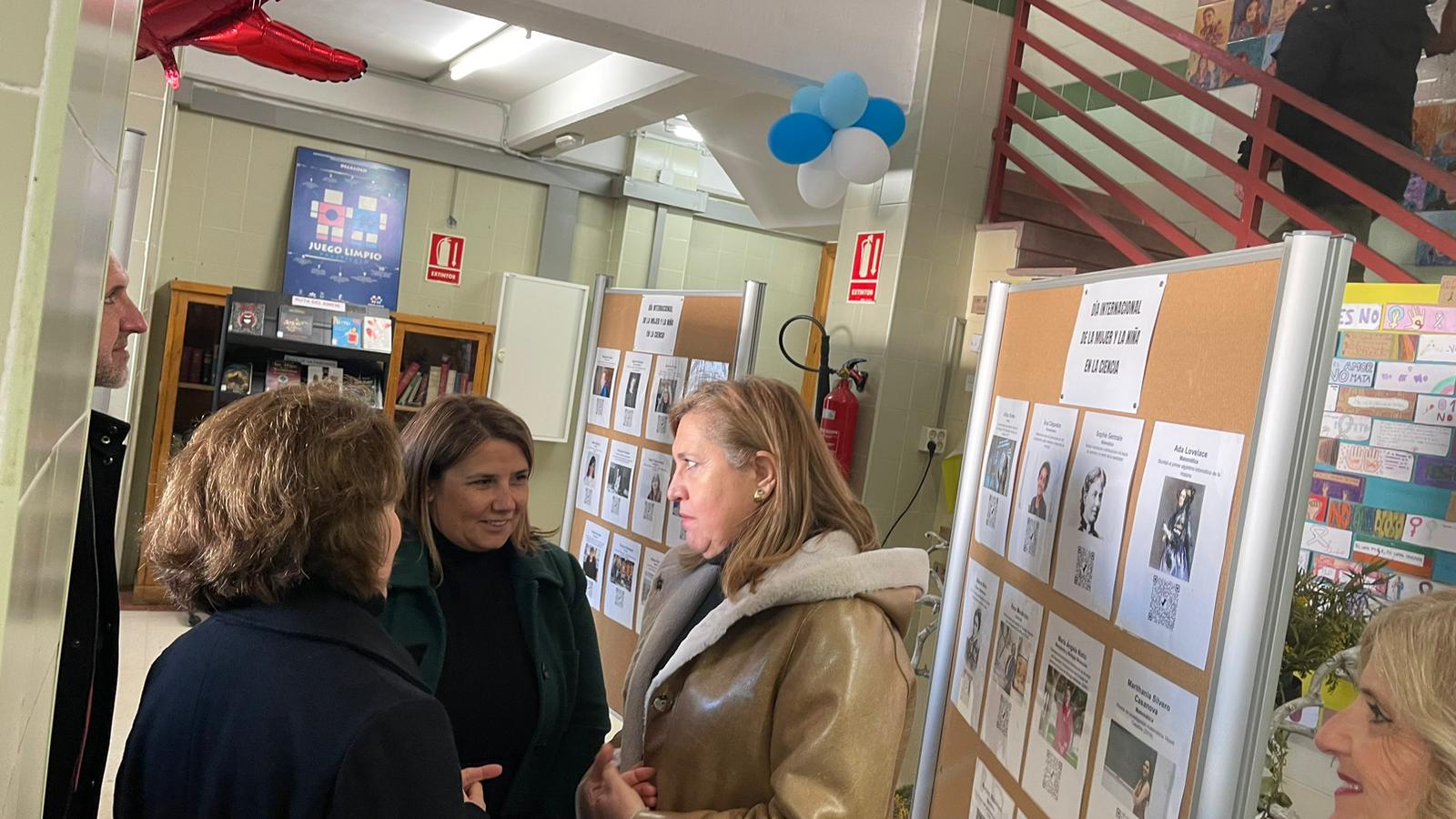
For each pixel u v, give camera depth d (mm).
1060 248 4617
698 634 1558
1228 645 1234
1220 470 1309
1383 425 2852
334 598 1199
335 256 7062
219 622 1188
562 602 2020
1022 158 4672
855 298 4949
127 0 688
